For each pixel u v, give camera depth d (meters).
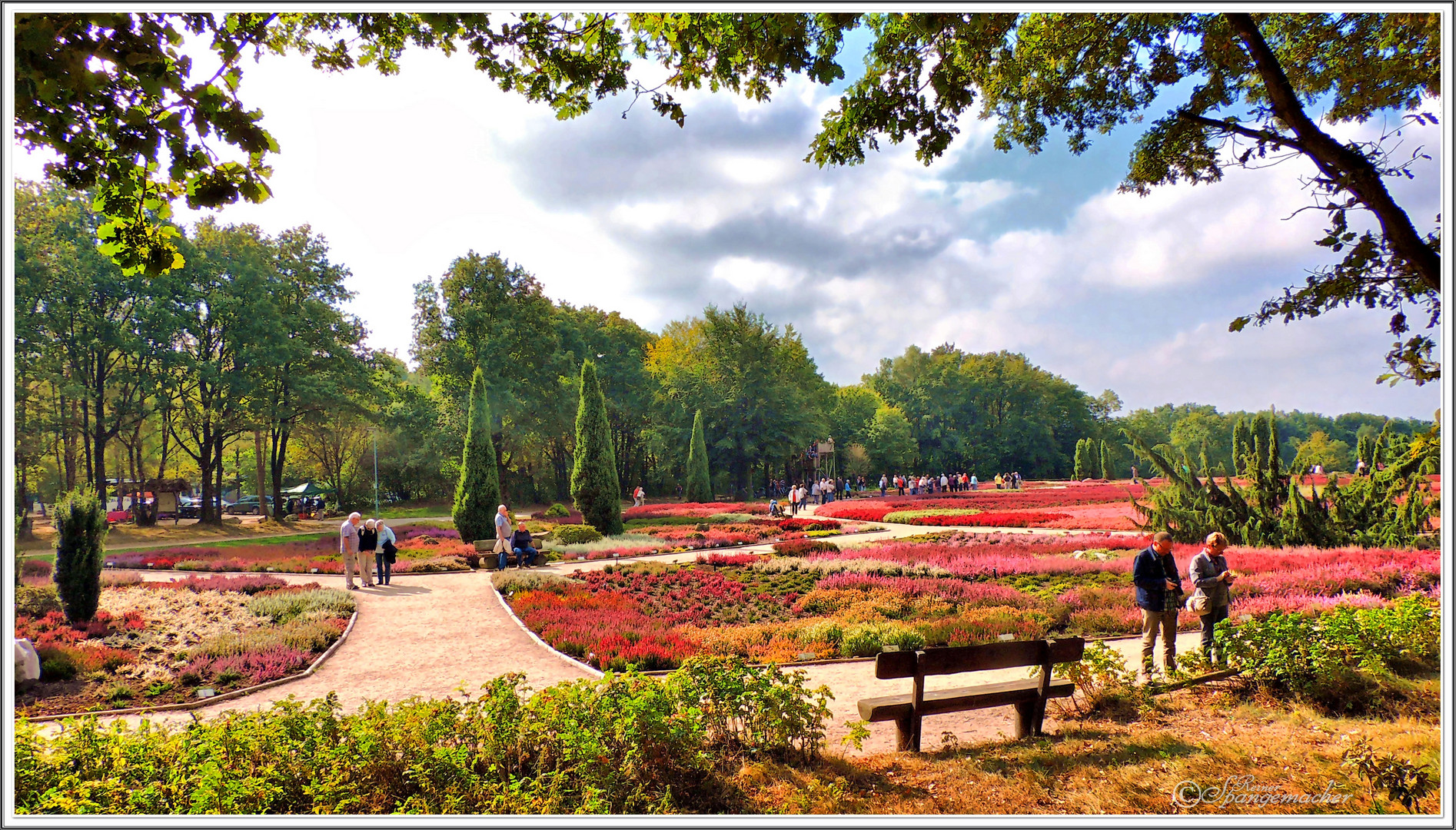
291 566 19.44
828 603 13.62
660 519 38.62
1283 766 4.68
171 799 3.86
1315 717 5.71
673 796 4.44
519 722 4.67
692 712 4.75
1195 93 6.39
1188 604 7.61
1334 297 5.17
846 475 79.81
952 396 105.44
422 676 8.87
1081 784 4.67
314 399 41.72
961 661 5.64
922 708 5.54
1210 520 19.58
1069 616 11.78
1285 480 18.61
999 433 106.25
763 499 64.50
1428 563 13.60
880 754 5.51
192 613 12.36
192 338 40.41
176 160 4.03
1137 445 21.48
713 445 63.75
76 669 8.77
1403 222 4.55
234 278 40.69
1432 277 4.54
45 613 11.74
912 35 5.88
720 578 16.77
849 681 8.37
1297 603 10.95
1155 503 21.48
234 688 8.30
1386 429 17.64
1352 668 6.16
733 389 64.44
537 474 62.72
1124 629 10.84
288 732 4.48
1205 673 6.89
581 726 4.63
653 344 79.81
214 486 49.25
